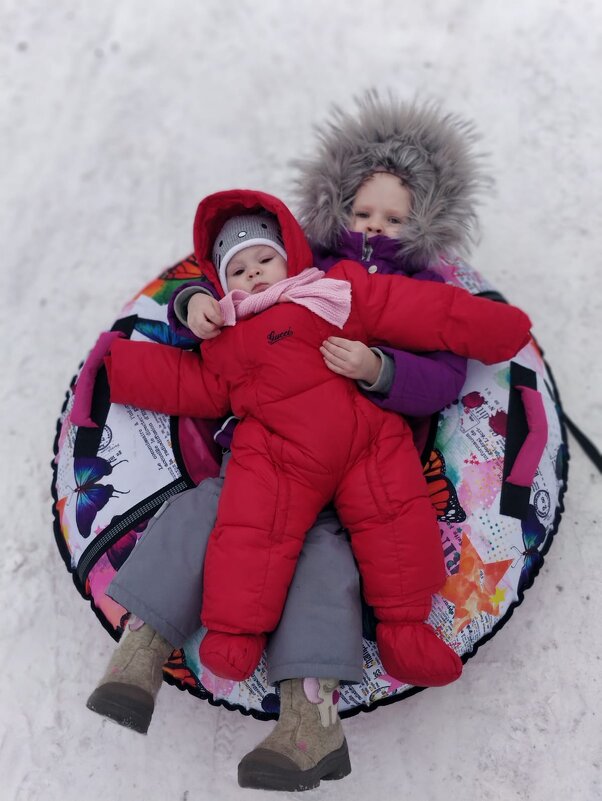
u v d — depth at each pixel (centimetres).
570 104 199
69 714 143
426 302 128
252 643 112
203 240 135
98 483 132
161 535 119
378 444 123
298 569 118
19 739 141
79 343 179
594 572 149
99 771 138
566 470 143
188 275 152
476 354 130
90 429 136
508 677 141
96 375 140
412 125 141
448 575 126
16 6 216
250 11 214
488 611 127
